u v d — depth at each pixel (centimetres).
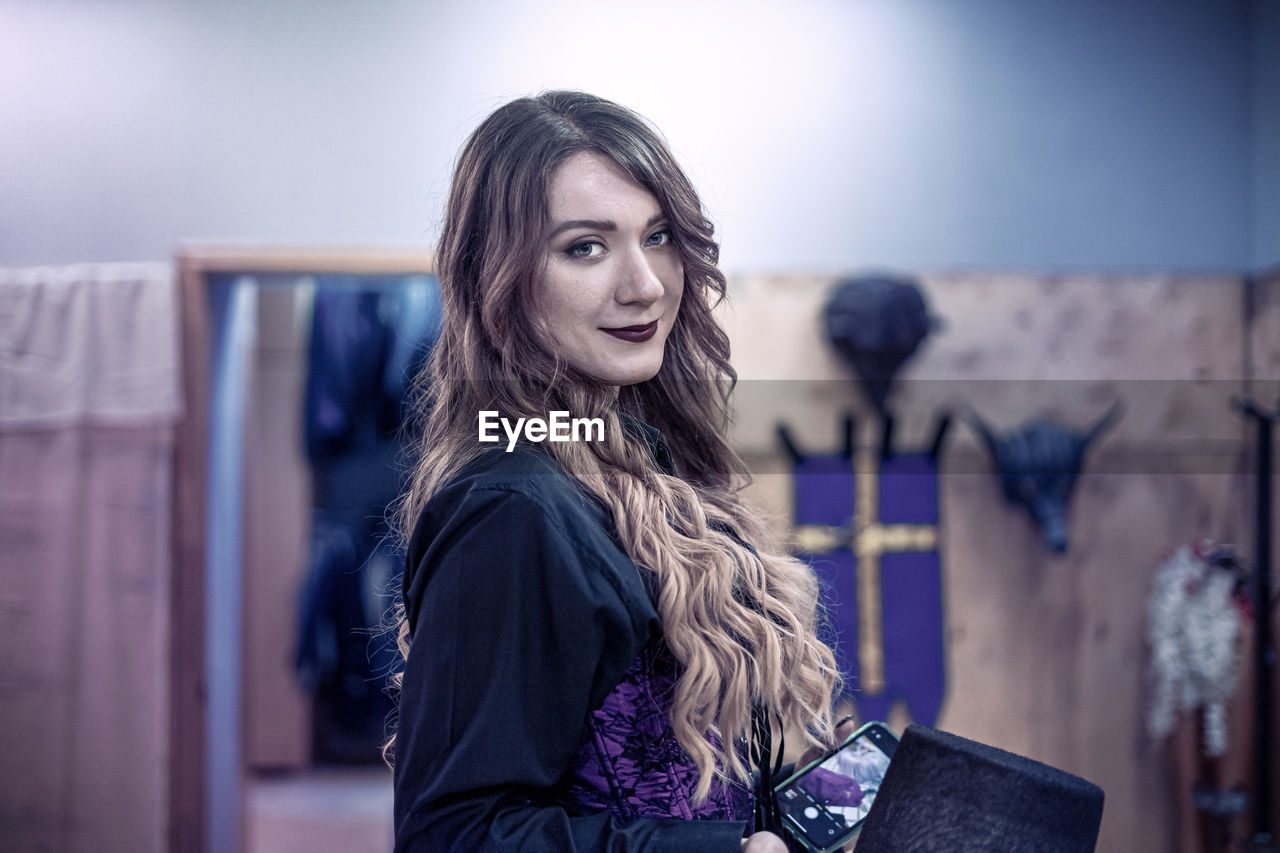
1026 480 232
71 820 219
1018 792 61
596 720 70
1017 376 237
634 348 75
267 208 226
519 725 63
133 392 223
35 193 227
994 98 238
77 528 222
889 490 234
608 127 75
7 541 221
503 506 65
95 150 227
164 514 222
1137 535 239
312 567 337
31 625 220
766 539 95
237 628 247
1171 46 242
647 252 76
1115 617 238
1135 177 240
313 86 228
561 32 229
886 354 232
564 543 65
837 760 82
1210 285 241
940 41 237
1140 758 236
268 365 360
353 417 286
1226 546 238
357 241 225
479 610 64
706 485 93
